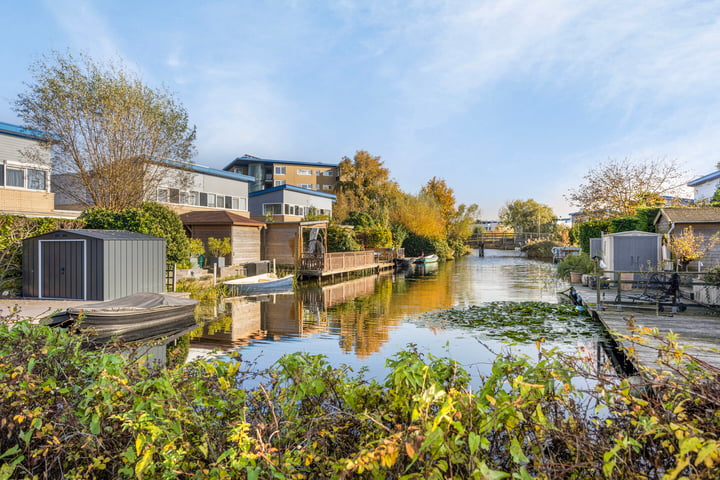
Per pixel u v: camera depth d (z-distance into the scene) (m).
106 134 16.73
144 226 14.17
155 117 17.55
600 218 25.92
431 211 42.34
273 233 22.20
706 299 9.48
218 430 2.15
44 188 15.73
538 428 1.87
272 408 2.06
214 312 11.86
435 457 1.59
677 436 1.45
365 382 2.79
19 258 11.58
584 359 2.18
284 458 1.80
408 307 12.58
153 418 1.88
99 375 2.22
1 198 14.41
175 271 13.99
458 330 8.94
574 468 1.74
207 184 23.59
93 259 10.53
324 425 2.15
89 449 2.02
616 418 1.97
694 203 23.02
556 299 13.84
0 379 2.20
